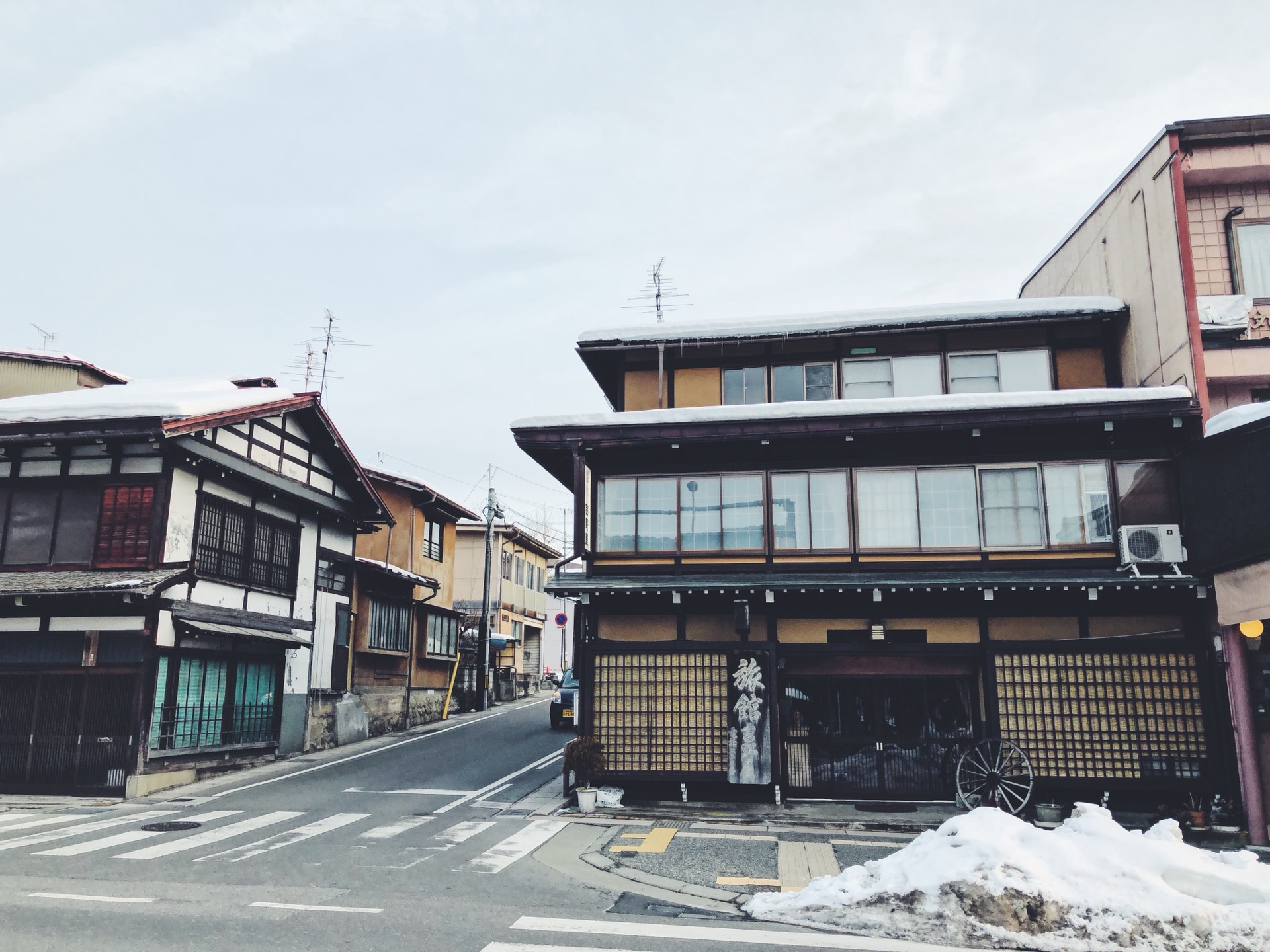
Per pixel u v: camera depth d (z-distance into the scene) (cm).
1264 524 1194
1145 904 717
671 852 1082
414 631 2748
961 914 738
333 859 1011
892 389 1711
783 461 1570
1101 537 1454
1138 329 1598
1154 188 1547
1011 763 1364
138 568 1584
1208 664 1359
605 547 1584
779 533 1545
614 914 799
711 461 1591
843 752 1460
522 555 4572
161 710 1583
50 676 1555
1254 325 1545
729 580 1475
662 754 1460
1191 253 1512
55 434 1569
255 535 1897
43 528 1636
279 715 1967
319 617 2148
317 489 2100
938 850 811
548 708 3341
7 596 1486
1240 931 690
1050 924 721
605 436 1549
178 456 1636
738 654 1472
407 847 1091
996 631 1449
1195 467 1362
